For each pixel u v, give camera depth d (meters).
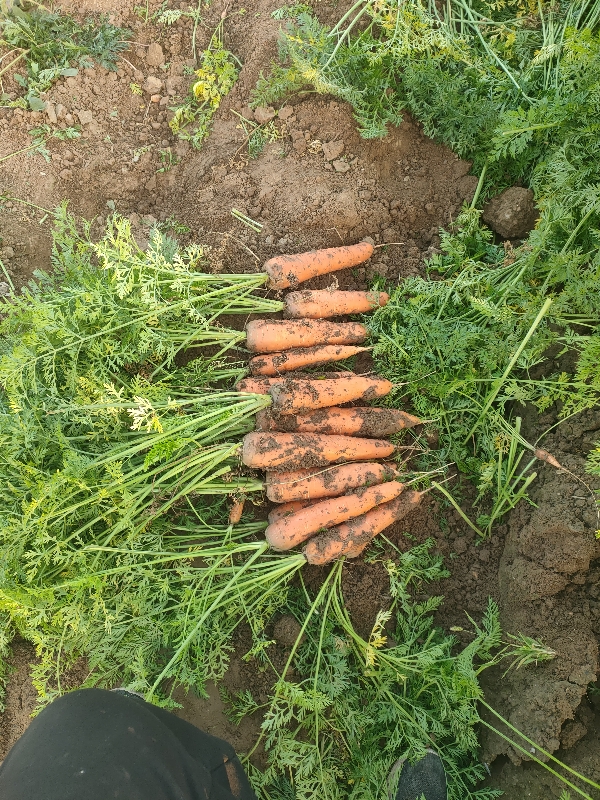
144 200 0.97
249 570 0.82
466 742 0.76
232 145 0.94
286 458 0.79
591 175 0.76
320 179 0.89
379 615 0.77
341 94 0.86
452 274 0.88
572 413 0.75
